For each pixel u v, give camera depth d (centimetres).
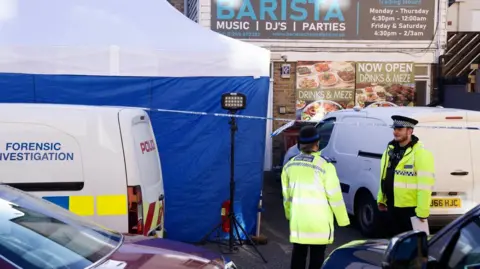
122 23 752
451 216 730
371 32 1255
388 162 644
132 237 390
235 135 748
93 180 511
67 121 513
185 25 775
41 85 702
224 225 736
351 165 847
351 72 1259
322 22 1245
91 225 386
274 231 834
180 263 337
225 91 743
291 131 1239
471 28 1333
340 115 923
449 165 732
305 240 532
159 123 736
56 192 506
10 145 504
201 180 746
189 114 739
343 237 811
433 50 1273
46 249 328
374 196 770
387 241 375
